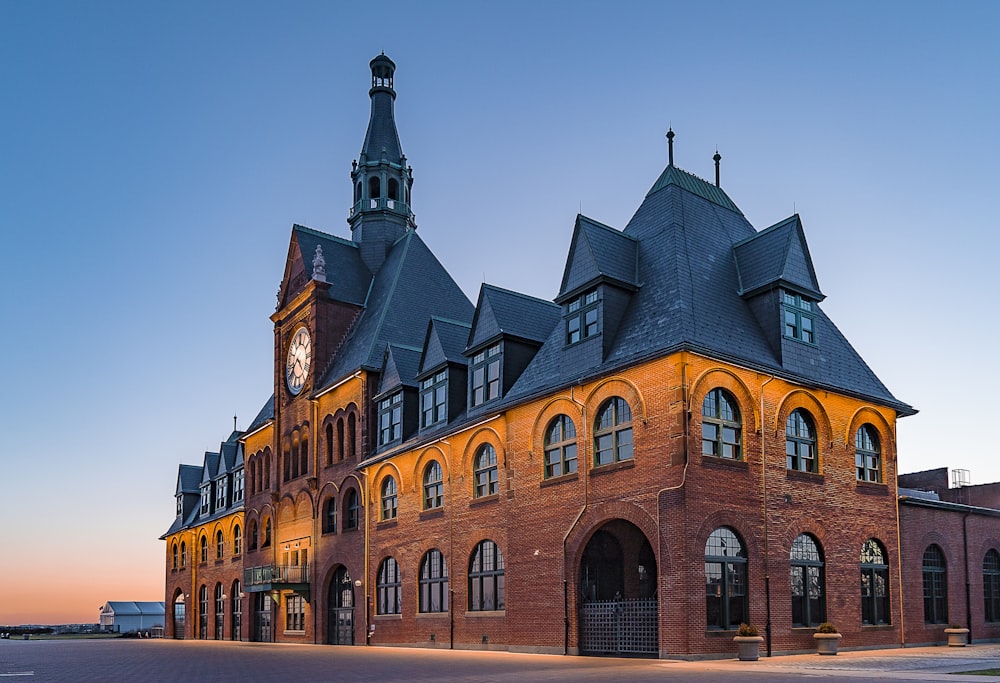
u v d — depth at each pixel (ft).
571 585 95.25
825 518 97.50
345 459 148.36
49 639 256.93
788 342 98.12
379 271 173.06
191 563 233.14
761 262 101.71
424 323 157.58
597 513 93.25
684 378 85.92
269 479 182.60
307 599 155.43
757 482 90.43
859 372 108.47
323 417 157.48
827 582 95.76
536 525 102.01
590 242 101.04
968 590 115.96
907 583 107.65
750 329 97.86
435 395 130.21
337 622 147.54
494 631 107.34
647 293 98.89
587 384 97.25
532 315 122.31
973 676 59.11
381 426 141.49
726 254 105.50
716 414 89.15
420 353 144.46
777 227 102.32
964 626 114.32
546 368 108.06
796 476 95.14
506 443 109.50
